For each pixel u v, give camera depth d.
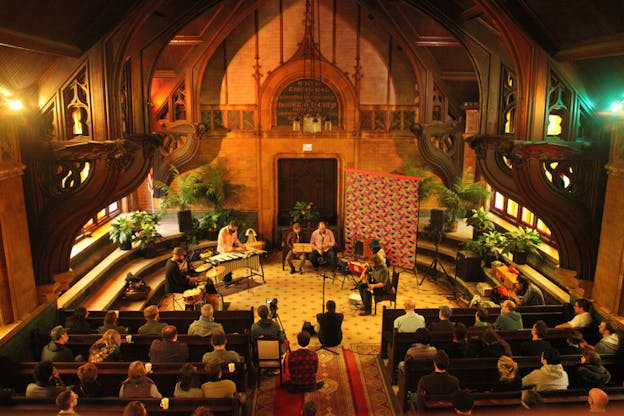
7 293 7.01
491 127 8.73
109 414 4.94
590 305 7.82
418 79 12.98
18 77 6.99
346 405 7.33
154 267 12.31
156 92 13.49
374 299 10.44
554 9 6.40
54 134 7.87
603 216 7.79
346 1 13.90
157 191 14.12
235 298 11.50
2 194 6.84
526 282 9.77
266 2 13.86
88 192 7.77
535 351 6.58
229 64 14.16
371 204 13.12
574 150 7.56
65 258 8.11
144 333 7.22
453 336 7.12
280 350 7.68
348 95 14.43
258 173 14.82
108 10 6.92
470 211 12.80
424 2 8.66
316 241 12.95
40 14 5.87
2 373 6.35
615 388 5.26
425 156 13.66
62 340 6.60
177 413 5.20
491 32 8.44
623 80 6.98
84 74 7.46
